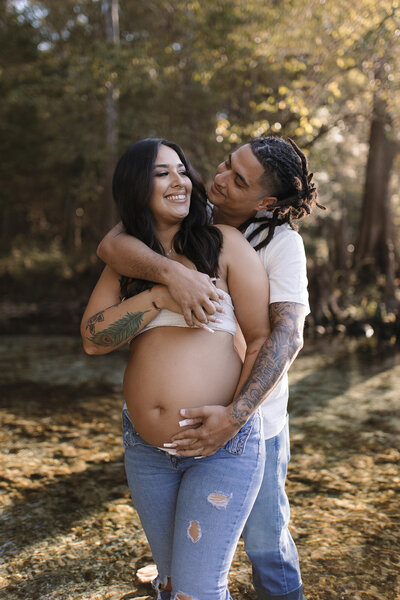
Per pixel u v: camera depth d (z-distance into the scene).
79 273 17.92
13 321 13.90
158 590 2.09
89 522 3.32
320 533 3.14
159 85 13.38
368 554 2.92
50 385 6.94
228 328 1.90
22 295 17.45
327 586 2.63
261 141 2.06
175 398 1.82
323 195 21.80
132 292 1.95
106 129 15.91
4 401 6.16
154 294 1.87
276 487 2.10
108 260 1.97
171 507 1.92
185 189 1.95
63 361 8.55
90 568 2.83
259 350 1.85
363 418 5.35
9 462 4.29
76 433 5.01
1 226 28.28
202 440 1.77
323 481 3.86
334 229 14.87
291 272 1.93
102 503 3.57
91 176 20.36
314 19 10.22
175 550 1.81
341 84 12.36
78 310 15.33
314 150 13.15
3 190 24.91
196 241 1.91
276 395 2.09
